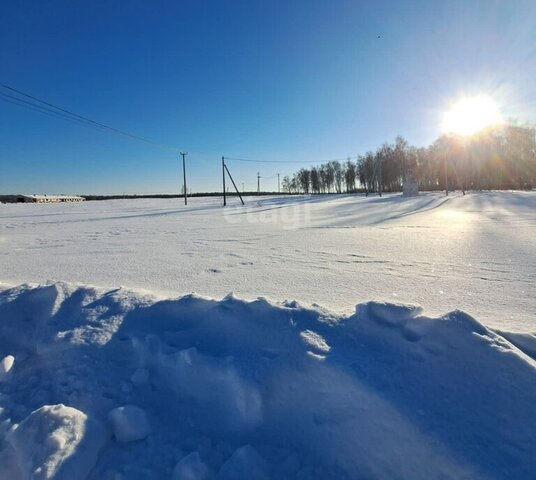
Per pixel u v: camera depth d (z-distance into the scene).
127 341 2.61
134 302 3.03
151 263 6.78
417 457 1.65
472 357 2.04
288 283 5.01
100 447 1.86
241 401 2.01
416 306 2.44
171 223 16.89
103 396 2.21
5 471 1.78
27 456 1.74
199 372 2.20
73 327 2.78
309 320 2.49
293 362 2.11
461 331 2.18
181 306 2.83
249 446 1.80
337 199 43.34
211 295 4.41
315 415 1.89
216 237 10.94
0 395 2.34
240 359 2.22
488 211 18.66
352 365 2.04
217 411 2.04
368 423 1.79
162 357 2.36
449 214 17.42
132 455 1.84
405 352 2.16
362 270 5.79
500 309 3.74
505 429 1.72
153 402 2.16
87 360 2.47
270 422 1.93
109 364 2.45
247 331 2.46
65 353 2.54
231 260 6.94
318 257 7.05
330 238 9.95
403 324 2.35
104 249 8.88
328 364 2.04
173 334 2.58
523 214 16.27
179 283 5.11
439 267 5.88
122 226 15.74
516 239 8.70
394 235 10.20
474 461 1.60
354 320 2.44
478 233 10.05
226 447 1.86
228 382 2.09
